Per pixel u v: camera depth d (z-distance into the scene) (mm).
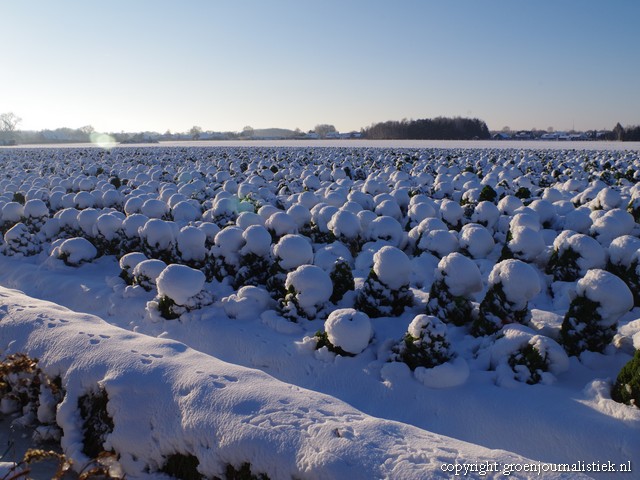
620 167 29438
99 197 16922
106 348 5090
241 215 10867
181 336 7234
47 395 5078
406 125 114875
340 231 10992
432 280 9008
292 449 3641
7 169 34250
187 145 87375
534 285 6328
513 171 25281
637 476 4137
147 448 4250
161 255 10211
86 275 10805
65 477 4438
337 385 5742
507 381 5320
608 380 5223
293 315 7176
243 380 4504
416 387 5414
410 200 14898
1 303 6457
